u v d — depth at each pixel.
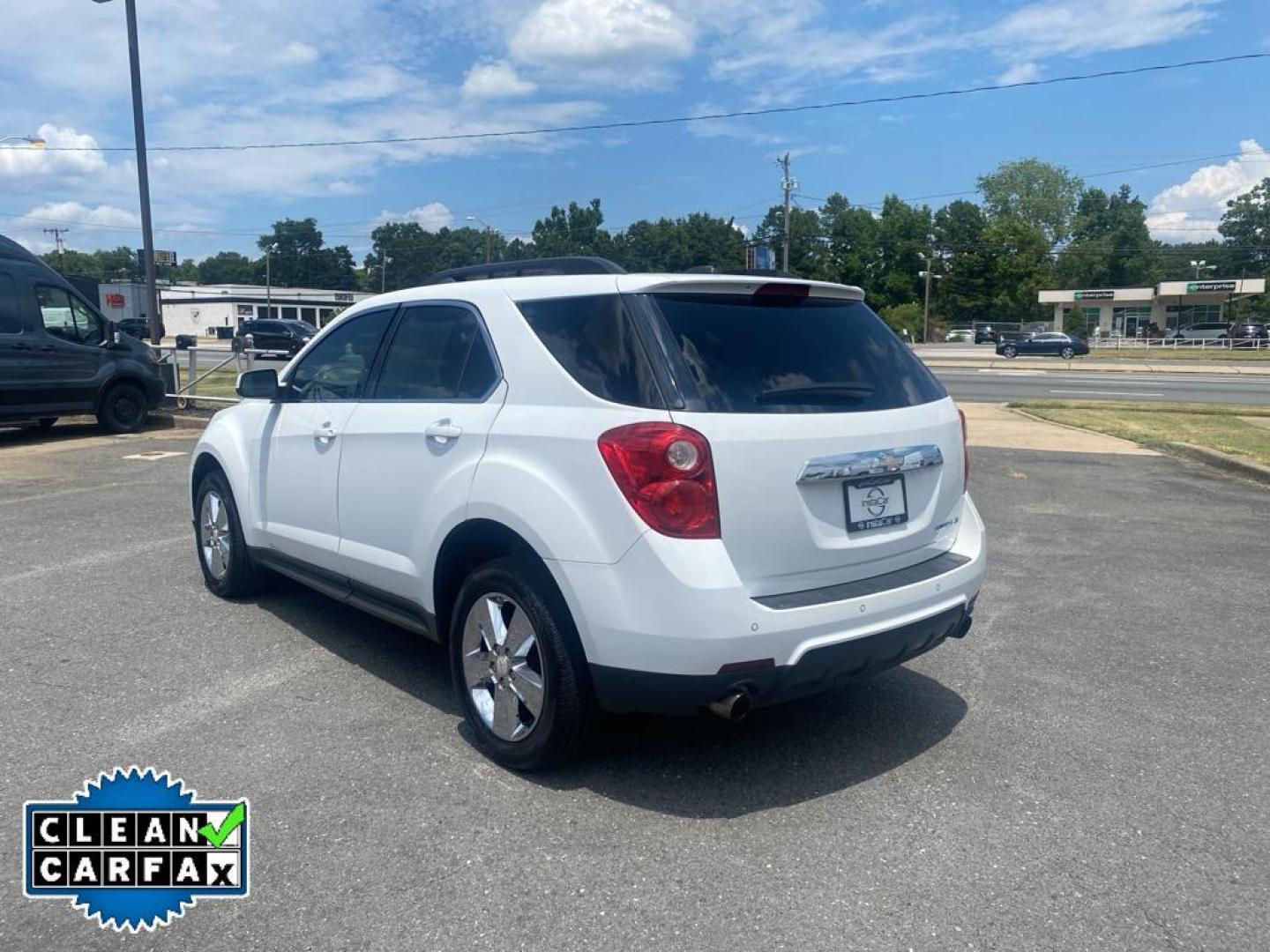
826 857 3.13
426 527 3.97
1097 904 2.88
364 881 2.98
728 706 3.19
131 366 14.03
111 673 4.66
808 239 98.81
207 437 5.87
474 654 3.84
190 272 164.12
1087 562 6.95
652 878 3.00
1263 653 5.09
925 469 3.89
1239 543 7.52
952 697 4.50
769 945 2.69
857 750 3.93
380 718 4.18
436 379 4.16
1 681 4.56
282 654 4.96
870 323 4.07
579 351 3.55
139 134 17.56
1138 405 19.91
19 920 2.80
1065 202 106.19
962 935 2.73
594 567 3.26
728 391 3.34
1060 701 4.46
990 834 3.28
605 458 3.26
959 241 95.00
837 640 3.33
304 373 5.16
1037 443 13.26
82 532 7.62
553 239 99.44
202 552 6.08
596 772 3.71
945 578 3.78
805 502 3.40
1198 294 76.19
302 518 4.95
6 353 12.51
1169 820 3.38
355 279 132.38
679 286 3.49
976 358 50.69
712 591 3.11
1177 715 4.30
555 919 2.79
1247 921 2.81
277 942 2.70
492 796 3.51
